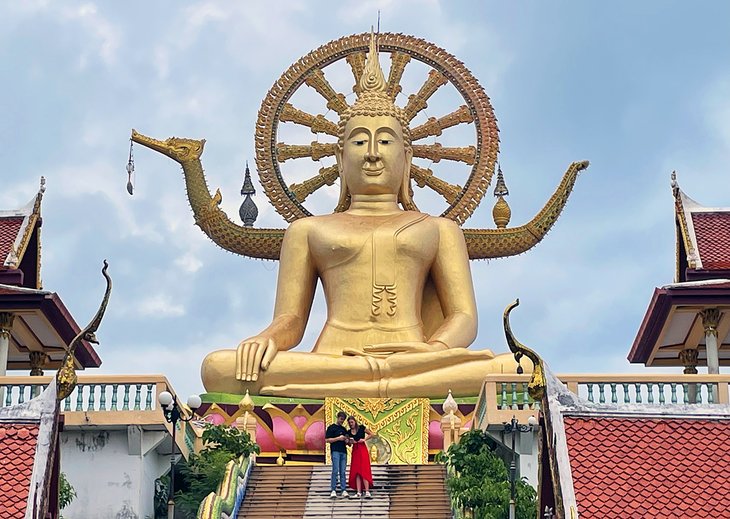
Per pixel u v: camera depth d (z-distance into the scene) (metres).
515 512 33.06
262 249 49.75
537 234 49.56
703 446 26.28
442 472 36.91
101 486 36.16
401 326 45.94
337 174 49.91
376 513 35.00
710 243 41.72
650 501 25.25
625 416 26.78
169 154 49.75
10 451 25.94
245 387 43.56
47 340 42.78
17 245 40.97
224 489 34.53
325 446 42.28
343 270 46.62
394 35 51.25
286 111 50.53
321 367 43.50
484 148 50.16
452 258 47.09
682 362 44.94
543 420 27.00
